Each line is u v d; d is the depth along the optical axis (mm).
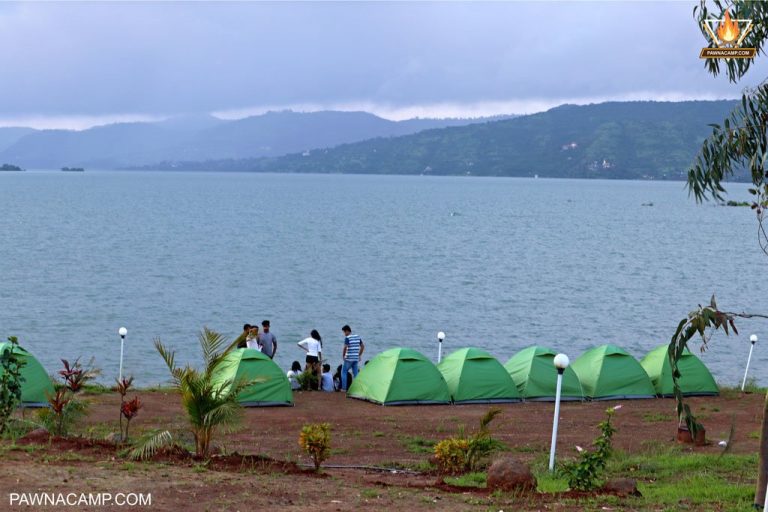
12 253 76062
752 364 39250
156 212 147375
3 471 11164
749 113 11859
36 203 169250
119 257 75812
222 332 43844
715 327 11625
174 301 52781
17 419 15750
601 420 21641
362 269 71750
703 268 77500
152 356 37812
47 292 54344
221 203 187875
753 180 11695
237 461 13336
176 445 13664
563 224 136375
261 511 10148
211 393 13789
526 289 61688
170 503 10211
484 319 49406
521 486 12586
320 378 26141
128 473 11656
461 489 12664
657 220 154750
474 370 24109
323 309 51562
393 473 14992
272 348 27328
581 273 72000
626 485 12898
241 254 81312
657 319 50500
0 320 44812
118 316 47188
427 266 74812
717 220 158750
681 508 11891
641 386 25141
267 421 20500
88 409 18766
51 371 34531
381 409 22625
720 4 12188
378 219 140125
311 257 80125
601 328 47500
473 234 111688
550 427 20656
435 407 23141
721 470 15766
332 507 10578
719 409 23469
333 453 17062
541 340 44094
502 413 22297
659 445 18438
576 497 12117
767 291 63656
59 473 11297
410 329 46062
